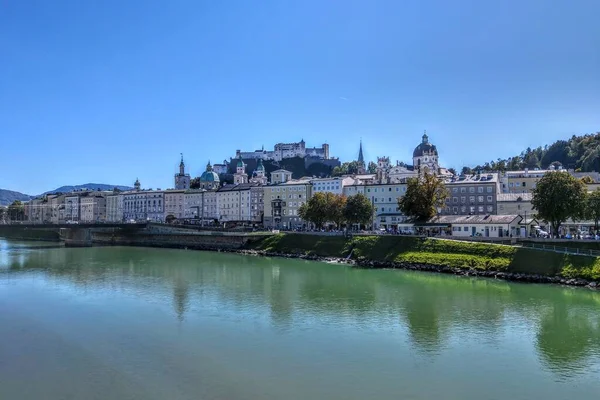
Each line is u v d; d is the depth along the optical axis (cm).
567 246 10819
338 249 14175
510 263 10056
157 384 4266
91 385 4241
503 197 17275
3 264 12312
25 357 4944
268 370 4612
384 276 10369
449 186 17988
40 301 7569
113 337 5622
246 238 17475
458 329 6019
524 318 6531
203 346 5303
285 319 6481
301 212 18325
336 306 7256
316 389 4197
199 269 11650
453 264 10869
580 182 11475
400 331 5934
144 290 8556
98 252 16262
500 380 4441
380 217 19338
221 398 3994
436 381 4397
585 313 6775
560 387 4288
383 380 4409
